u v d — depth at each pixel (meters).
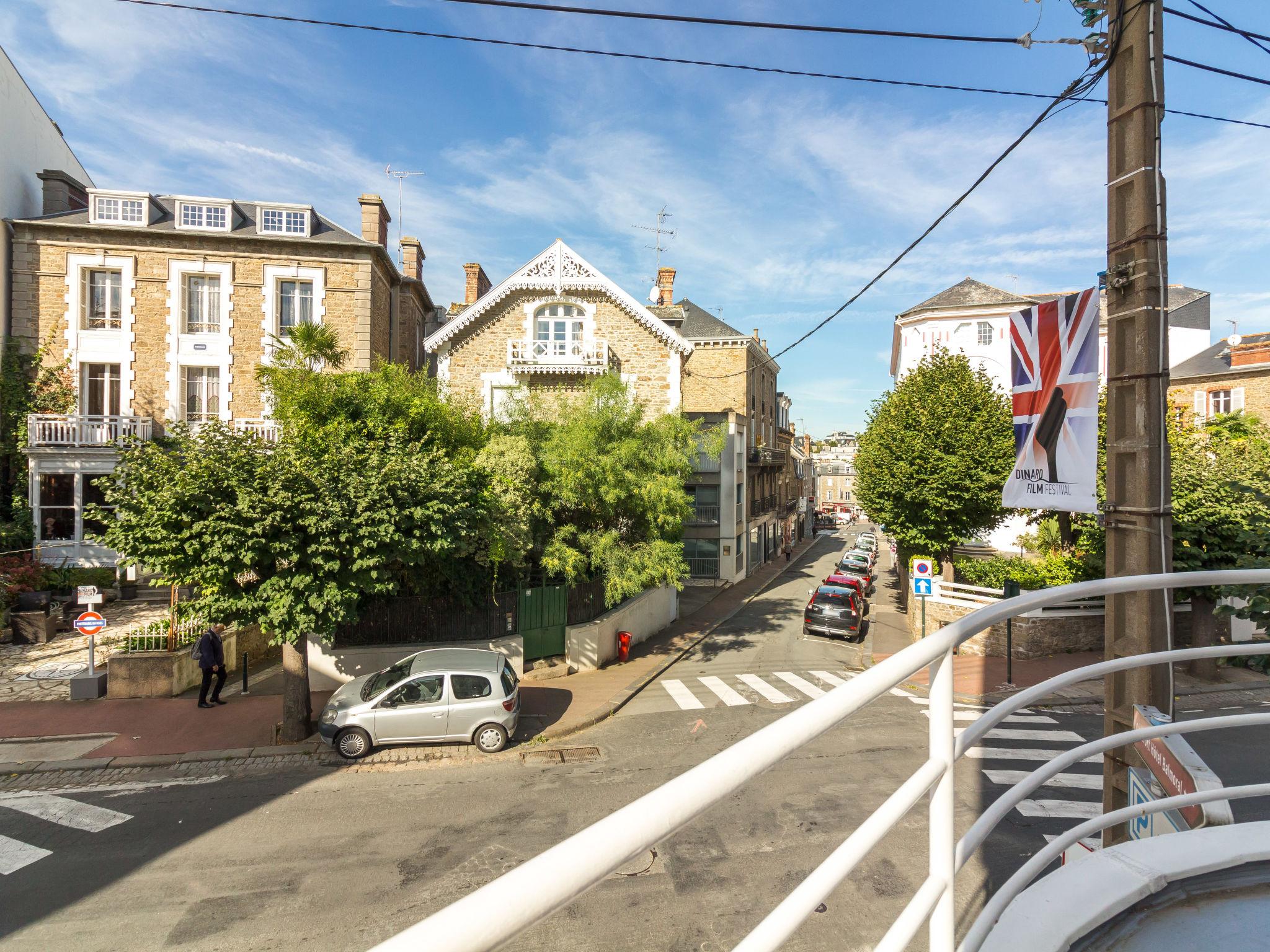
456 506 13.26
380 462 12.68
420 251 30.45
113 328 22.73
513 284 25.47
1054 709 14.10
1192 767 2.84
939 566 24.77
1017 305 31.98
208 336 22.98
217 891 7.42
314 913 7.02
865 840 1.07
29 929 6.77
